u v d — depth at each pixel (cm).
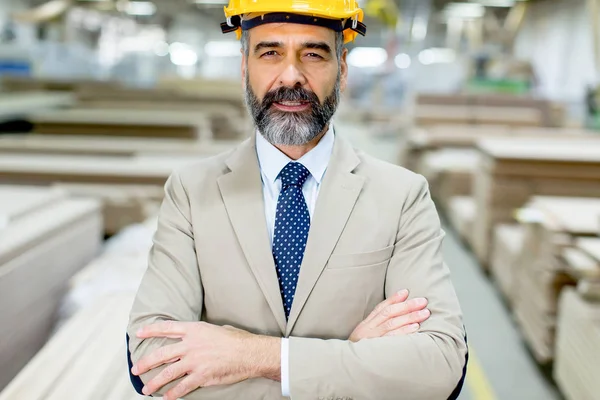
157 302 128
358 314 129
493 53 1033
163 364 120
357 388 116
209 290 131
